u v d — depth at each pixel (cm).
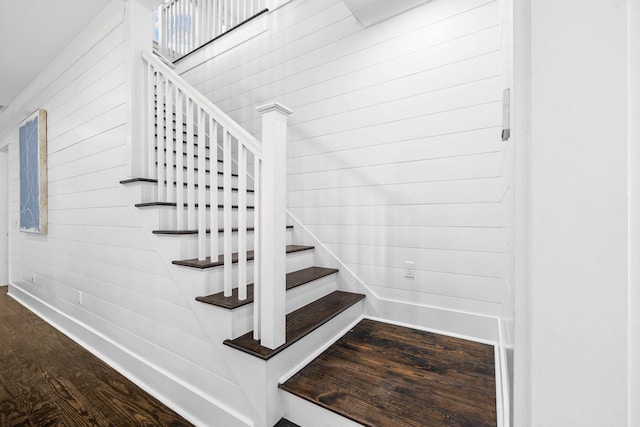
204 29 332
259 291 138
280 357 133
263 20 275
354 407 117
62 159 271
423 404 119
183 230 167
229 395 138
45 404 160
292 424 128
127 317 194
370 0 189
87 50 236
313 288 201
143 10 195
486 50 175
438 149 190
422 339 180
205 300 142
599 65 40
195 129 302
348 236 227
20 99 353
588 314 40
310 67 244
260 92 277
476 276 180
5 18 225
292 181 254
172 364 164
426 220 195
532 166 43
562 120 42
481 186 178
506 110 75
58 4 211
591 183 40
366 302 218
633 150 39
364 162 218
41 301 306
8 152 421
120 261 199
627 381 39
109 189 210
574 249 41
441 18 188
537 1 43
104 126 217
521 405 47
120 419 148
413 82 198
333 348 167
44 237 304
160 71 183
